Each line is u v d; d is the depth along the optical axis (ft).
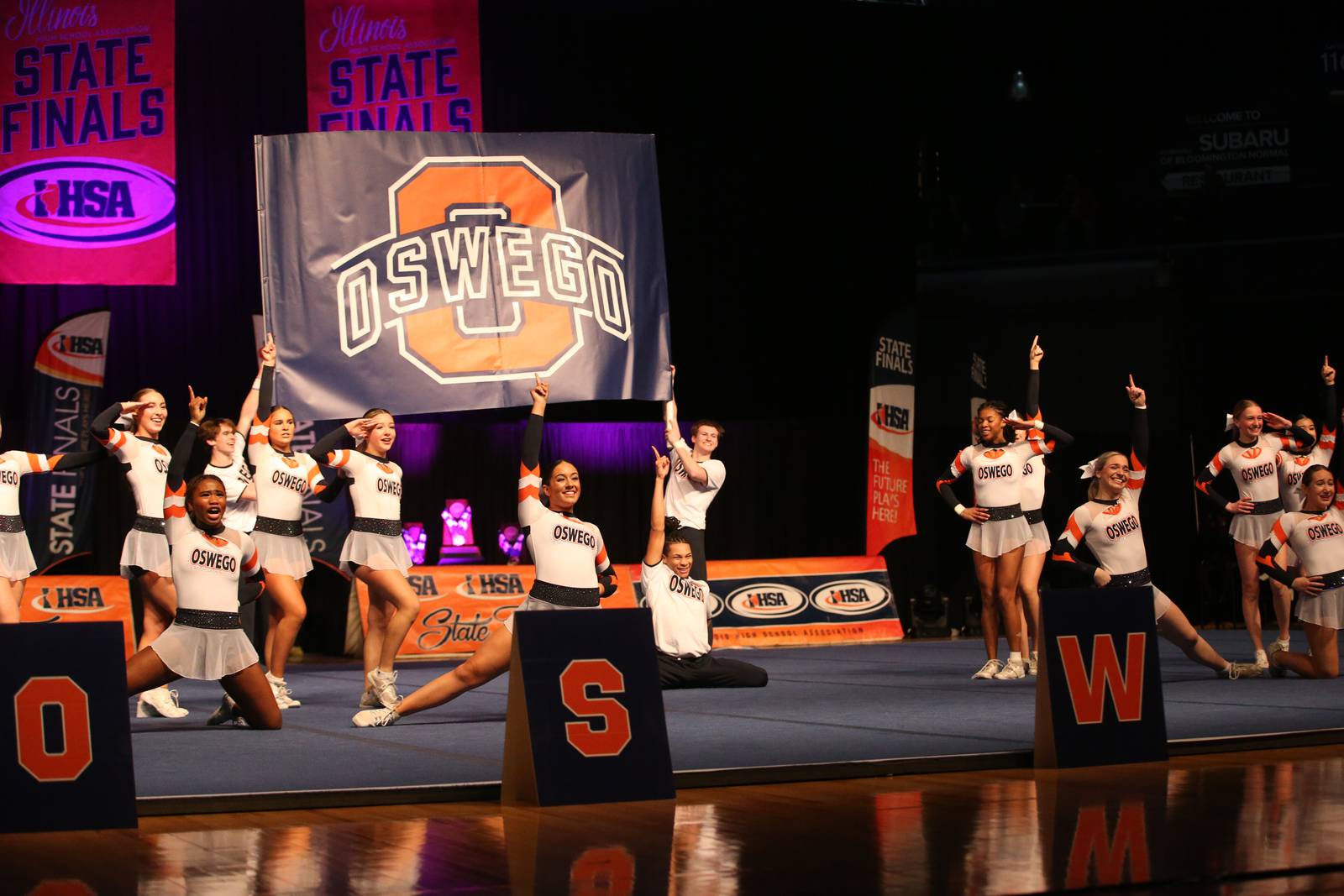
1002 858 12.66
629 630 16.35
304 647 46.24
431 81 40.70
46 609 38.99
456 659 41.52
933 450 55.67
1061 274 55.42
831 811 15.05
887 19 50.93
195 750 19.79
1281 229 55.57
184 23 42.11
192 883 12.04
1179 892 11.57
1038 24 58.59
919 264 56.59
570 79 46.75
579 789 15.64
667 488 31.19
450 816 15.03
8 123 37.04
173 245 38.24
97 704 14.79
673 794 15.99
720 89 48.85
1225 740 19.15
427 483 47.26
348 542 25.14
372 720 22.47
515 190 29.99
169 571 25.54
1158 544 55.21
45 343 40.09
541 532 21.58
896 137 51.75
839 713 23.70
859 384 51.55
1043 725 17.97
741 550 51.80
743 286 49.57
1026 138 59.41
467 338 29.40
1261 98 56.95
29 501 39.81
